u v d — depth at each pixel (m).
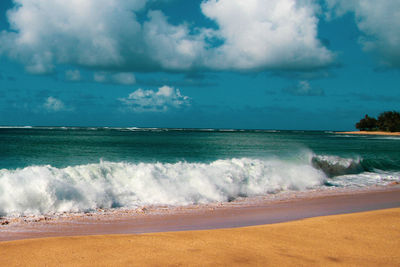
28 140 40.75
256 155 25.73
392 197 12.80
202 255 4.78
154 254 4.77
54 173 11.43
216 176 13.39
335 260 4.77
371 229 6.68
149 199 11.22
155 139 50.78
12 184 9.55
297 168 16.66
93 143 36.72
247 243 5.54
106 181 11.77
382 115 167.75
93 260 4.45
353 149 37.31
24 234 7.12
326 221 7.42
